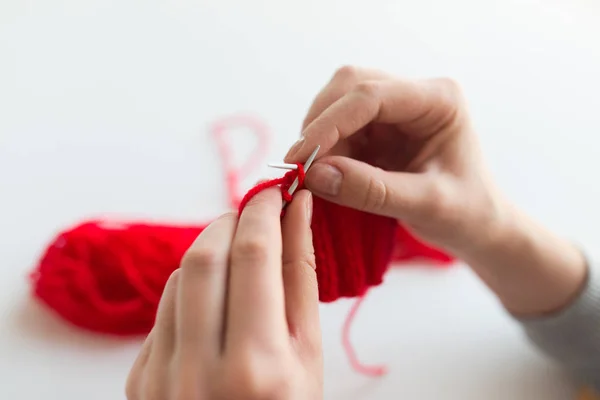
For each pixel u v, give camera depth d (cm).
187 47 49
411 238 39
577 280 34
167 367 23
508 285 35
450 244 33
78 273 34
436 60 52
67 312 34
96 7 50
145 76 46
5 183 39
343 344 35
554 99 52
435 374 35
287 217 27
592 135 49
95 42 48
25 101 43
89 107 44
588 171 47
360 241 31
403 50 53
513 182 45
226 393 22
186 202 40
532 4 62
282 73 48
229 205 40
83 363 34
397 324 37
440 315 37
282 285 24
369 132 33
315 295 26
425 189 30
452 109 32
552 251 34
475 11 59
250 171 42
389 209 30
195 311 23
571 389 35
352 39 52
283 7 54
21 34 47
